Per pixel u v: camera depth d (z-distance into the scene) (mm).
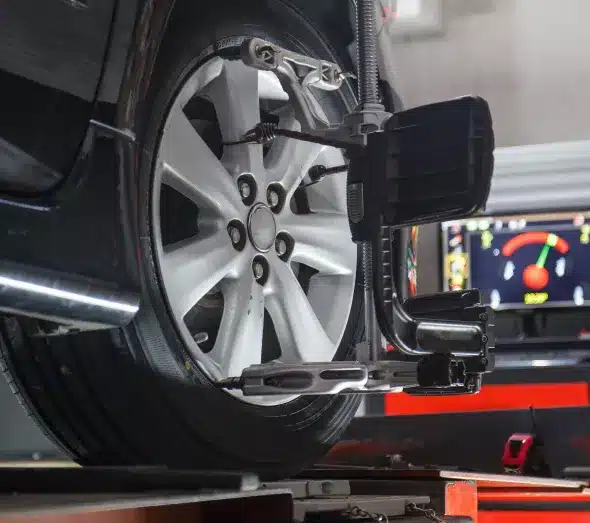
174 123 1997
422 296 2420
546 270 4312
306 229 2395
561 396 3764
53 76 1548
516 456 3240
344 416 2498
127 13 1669
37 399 1987
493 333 2326
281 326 2320
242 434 2096
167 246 2039
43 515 1064
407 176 1868
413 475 2396
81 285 1572
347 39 2529
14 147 1500
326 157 2529
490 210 4375
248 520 1483
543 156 4285
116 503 1175
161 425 1916
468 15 4750
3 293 1471
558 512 2842
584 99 4676
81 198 1594
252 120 2238
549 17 4707
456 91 4746
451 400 3775
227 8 2143
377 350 2029
